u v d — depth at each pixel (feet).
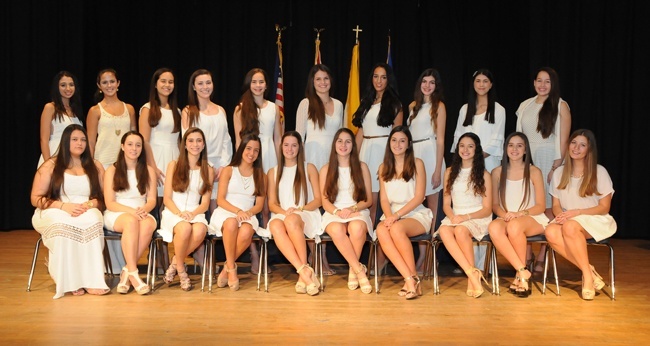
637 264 18.72
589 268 14.75
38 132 23.61
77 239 14.69
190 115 16.96
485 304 14.23
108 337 11.75
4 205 23.50
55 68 23.32
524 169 15.83
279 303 14.19
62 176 15.21
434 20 23.61
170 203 15.65
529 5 22.76
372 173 17.30
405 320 12.97
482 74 17.06
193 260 19.02
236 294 14.98
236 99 24.09
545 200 16.55
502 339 11.86
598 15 22.56
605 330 12.42
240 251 15.52
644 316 13.35
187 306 13.88
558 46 22.74
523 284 14.83
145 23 24.03
